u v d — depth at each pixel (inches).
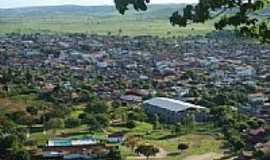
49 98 5733.3
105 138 4116.6
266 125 4296.3
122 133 4360.2
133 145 3932.1
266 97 5816.9
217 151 3818.9
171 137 4306.1
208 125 4677.7
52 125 4527.6
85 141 3961.6
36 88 6304.1
